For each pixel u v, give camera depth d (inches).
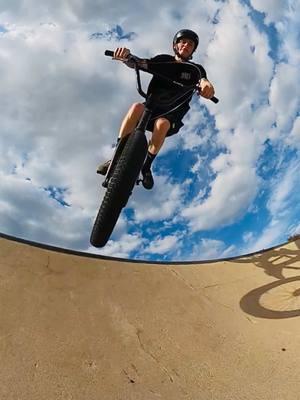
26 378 66.4
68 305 92.2
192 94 81.1
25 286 94.5
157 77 77.4
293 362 80.6
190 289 114.7
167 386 72.6
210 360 82.5
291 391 72.0
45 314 86.4
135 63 76.2
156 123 77.3
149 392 69.8
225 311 105.3
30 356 72.2
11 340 75.2
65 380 68.3
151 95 75.5
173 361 80.7
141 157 64.1
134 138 65.2
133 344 83.7
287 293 109.4
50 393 64.3
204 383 74.7
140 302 101.3
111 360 77.0
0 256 103.7
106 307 95.4
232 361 82.7
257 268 129.6
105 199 63.3
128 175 62.6
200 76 78.6
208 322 98.3
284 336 90.7
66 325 84.7
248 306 107.7
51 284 98.8
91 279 106.7
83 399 64.7
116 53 74.9
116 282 108.3
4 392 62.1
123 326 89.6
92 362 75.0
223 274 127.9
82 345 79.4
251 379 76.4
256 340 91.0
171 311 100.1
